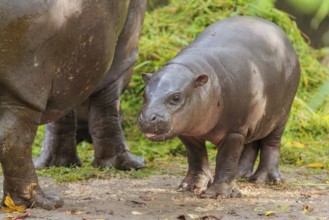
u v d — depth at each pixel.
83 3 12.49
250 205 14.60
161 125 13.52
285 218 13.18
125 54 19.17
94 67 13.51
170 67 14.57
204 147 16.31
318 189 17.02
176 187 17.12
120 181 18.12
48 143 20.62
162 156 23.38
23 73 12.01
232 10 30.00
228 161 15.52
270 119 16.83
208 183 16.41
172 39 29.08
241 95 15.27
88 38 12.87
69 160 20.66
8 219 12.46
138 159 20.53
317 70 29.25
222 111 15.09
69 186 17.17
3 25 11.39
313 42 32.16
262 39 16.56
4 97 12.29
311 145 24.64
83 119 23.88
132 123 26.67
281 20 29.27
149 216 13.37
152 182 18.00
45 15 11.75
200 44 15.98
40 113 12.82
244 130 15.57
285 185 17.42
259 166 18.06
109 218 13.02
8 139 12.40
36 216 12.75
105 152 20.23
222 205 14.55
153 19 30.53
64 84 13.09
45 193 13.88
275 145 18.03
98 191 16.44
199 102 14.31
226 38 16.12
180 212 13.85
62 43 12.40
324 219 13.01
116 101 20.12
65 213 13.23
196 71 14.63
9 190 13.30
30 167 13.23
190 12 30.36
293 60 17.48
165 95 13.80
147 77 14.59
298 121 26.30
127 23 18.62
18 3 11.43
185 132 14.66
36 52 12.01
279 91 16.75
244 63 15.58
